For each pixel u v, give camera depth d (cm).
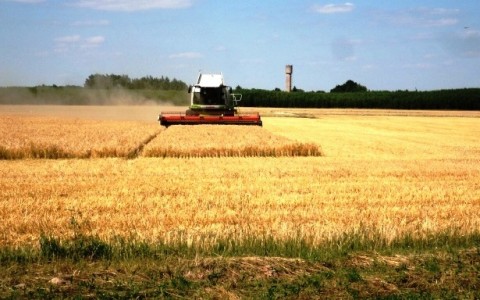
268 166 2217
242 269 887
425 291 819
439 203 1485
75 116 6191
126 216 1255
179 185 1697
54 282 823
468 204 1473
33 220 1196
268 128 4878
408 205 1446
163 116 3900
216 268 883
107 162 2288
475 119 6738
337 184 1766
